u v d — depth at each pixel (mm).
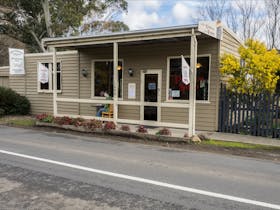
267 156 6973
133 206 3738
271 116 9273
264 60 9453
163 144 8266
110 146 7809
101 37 10281
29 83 15273
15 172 5125
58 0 21891
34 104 15164
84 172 5211
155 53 11406
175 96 11070
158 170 5473
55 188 4355
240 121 9844
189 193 4273
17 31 22891
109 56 12578
